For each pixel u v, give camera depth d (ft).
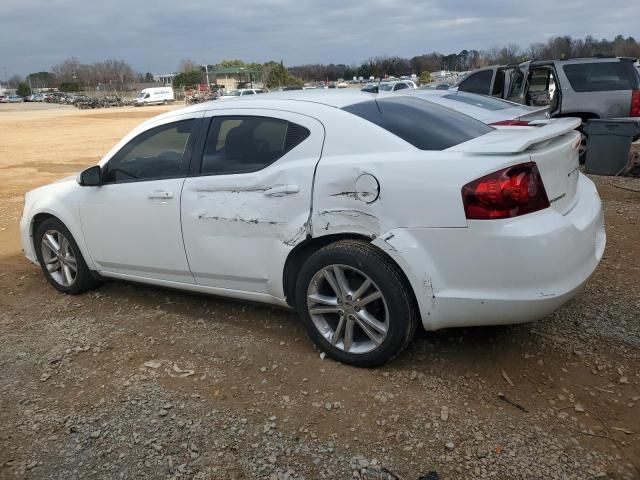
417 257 9.87
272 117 11.81
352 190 10.34
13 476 8.71
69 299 15.64
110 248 14.37
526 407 9.66
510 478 8.13
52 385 11.18
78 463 8.93
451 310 9.94
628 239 18.04
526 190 9.34
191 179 12.60
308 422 9.58
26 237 16.47
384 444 8.95
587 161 29.78
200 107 13.15
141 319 13.94
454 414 9.53
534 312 9.56
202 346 12.36
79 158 52.29
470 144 10.29
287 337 12.51
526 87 34.24
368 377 10.73
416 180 9.79
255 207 11.58
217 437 9.33
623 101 30.81
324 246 11.14
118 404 10.39
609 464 8.29
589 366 10.71
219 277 12.60
